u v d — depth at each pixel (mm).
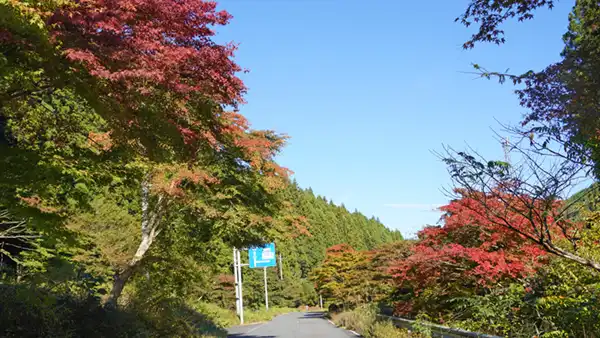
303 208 100625
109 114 6227
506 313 10898
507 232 11711
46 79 6113
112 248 18797
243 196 16453
